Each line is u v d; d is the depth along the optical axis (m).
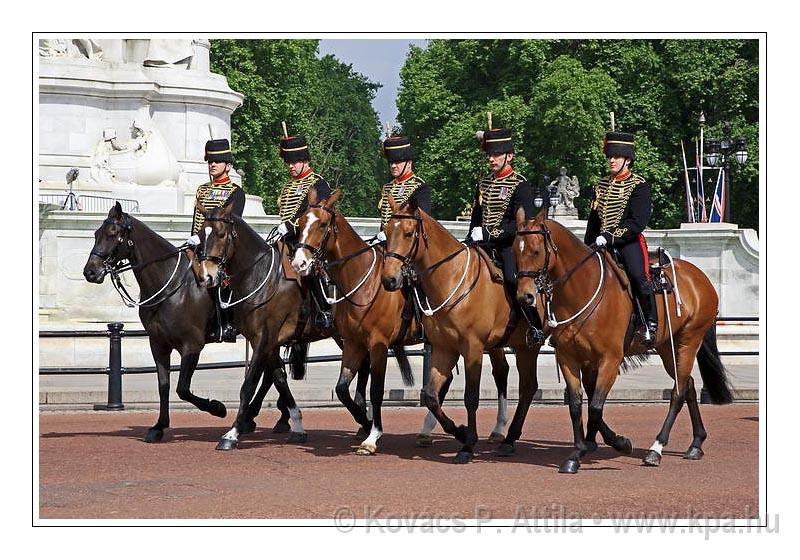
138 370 23.12
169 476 14.67
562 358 15.25
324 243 16.12
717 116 63.78
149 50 40.09
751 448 17.73
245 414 17.30
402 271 15.08
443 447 17.55
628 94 63.06
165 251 17.75
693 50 62.41
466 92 66.25
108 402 22.80
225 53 60.44
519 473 14.99
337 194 16.28
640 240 15.83
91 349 29.58
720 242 40.34
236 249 17.12
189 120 40.28
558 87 59.06
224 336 17.70
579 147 60.22
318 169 91.69
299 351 18.73
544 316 15.97
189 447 17.33
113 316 32.47
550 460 16.22
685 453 16.80
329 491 13.62
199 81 40.47
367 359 17.92
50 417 21.42
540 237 14.40
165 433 19.08
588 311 14.90
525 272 14.35
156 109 39.81
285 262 17.53
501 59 64.50
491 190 16.50
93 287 32.44
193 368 17.70
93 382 26.67
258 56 61.84
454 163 62.78
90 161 37.38
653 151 62.16
